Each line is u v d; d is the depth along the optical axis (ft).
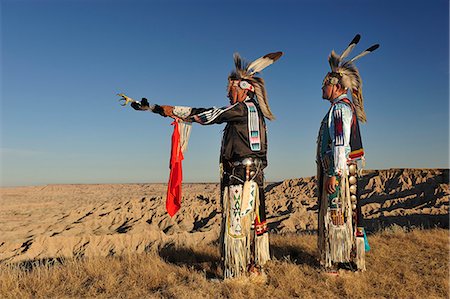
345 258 18.39
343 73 19.25
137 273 19.13
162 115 17.99
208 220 72.23
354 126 18.81
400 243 25.59
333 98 19.31
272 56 19.15
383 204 69.72
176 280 18.40
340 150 18.02
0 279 17.95
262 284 17.67
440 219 50.67
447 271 19.17
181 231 63.57
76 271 19.40
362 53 19.38
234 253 17.47
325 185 19.03
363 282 17.67
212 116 17.62
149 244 56.54
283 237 29.55
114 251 54.80
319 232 19.36
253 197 17.84
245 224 17.65
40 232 67.51
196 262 22.90
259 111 18.67
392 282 17.78
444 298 16.12
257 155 18.13
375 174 86.94
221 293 16.71
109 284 17.48
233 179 17.99
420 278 18.28
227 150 18.15
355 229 18.92
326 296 16.47
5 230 70.85
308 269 19.69
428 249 23.90
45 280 18.20
